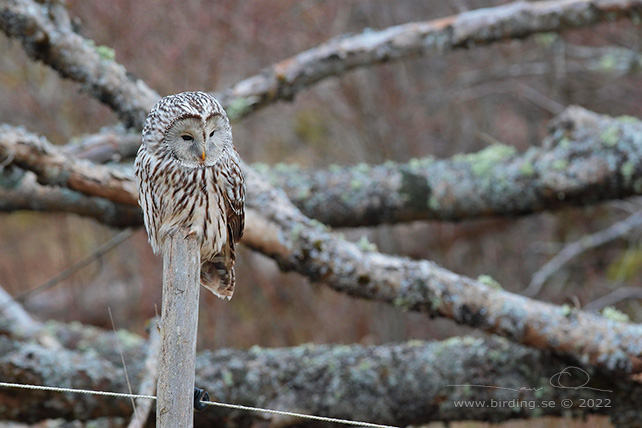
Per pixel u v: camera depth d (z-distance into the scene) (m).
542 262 18.36
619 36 17.78
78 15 14.06
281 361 10.23
